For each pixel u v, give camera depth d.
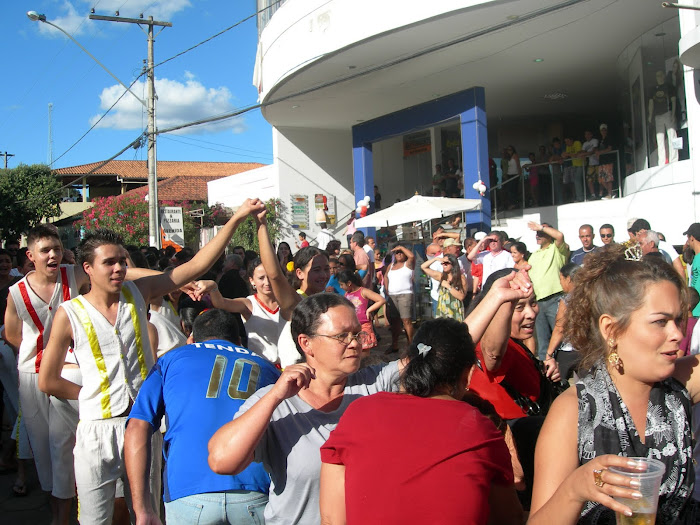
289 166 24.14
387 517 2.14
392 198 25.42
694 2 10.13
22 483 6.06
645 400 2.08
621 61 16.06
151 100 20.72
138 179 44.41
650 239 8.05
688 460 2.05
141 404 3.32
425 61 15.92
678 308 2.01
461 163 22.48
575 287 2.23
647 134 14.42
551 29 13.98
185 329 5.28
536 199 18.12
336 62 16.06
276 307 5.21
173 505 3.07
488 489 2.19
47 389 4.04
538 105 21.66
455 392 2.56
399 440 2.25
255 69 20.53
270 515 2.81
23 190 39.53
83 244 3.95
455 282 9.42
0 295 6.93
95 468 3.87
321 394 2.87
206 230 27.42
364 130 21.92
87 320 3.91
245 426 2.55
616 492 1.71
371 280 13.63
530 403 3.75
